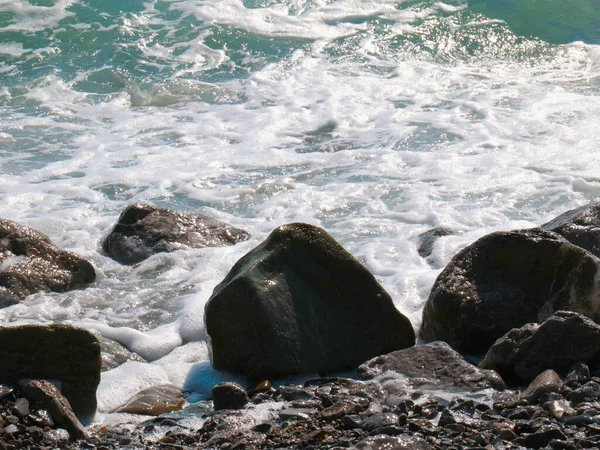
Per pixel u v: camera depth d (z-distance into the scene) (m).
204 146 21.94
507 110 23.61
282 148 21.73
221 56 27.81
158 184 19.77
